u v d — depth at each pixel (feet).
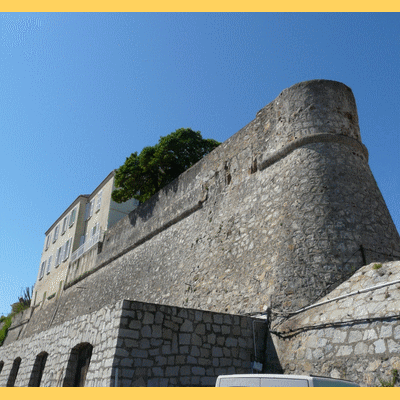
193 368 30.01
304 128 41.60
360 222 35.63
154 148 82.99
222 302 41.81
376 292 26.12
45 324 99.50
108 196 99.55
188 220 57.16
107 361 28.40
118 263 75.05
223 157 54.34
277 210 40.40
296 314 31.99
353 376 24.44
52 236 127.44
